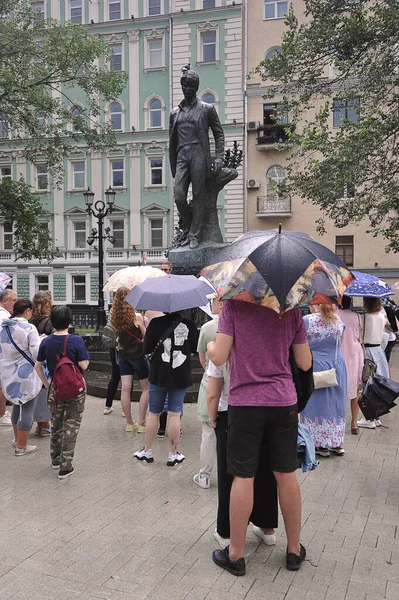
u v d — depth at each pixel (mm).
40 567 3221
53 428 5031
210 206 10609
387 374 7191
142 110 33094
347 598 2893
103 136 23641
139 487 4629
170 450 5246
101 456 5543
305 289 2756
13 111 22266
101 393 8781
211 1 31594
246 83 30859
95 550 3445
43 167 35031
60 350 4875
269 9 30781
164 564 3266
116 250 33906
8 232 35969
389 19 13188
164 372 5043
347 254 30484
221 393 3551
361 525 3828
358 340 6414
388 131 13312
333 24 14094
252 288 2793
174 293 4961
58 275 34875
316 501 4281
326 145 13672
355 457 5492
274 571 3186
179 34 31984
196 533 3713
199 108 10172
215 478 4852
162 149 32938
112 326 6852
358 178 13031
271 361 3098
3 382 5512
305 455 3516
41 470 5109
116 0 33188
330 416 5430
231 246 3135
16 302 5715
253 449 3113
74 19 33875
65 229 34781
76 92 33875
